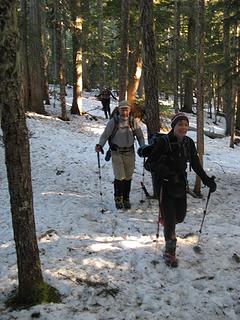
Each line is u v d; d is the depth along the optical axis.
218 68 11.84
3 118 4.12
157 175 5.43
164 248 5.94
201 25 8.69
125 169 7.90
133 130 7.88
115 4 24.45
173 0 22.22
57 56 19.34
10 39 3.91
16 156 4.23
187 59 24.36
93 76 43.03
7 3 3.82
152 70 8.73
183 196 5.49
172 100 36.03
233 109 19.05
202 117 8.79
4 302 4.64
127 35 13.65
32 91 19.55
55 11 18.75
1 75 3.99
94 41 29.84
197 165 5.55
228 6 11.45
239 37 12.12
